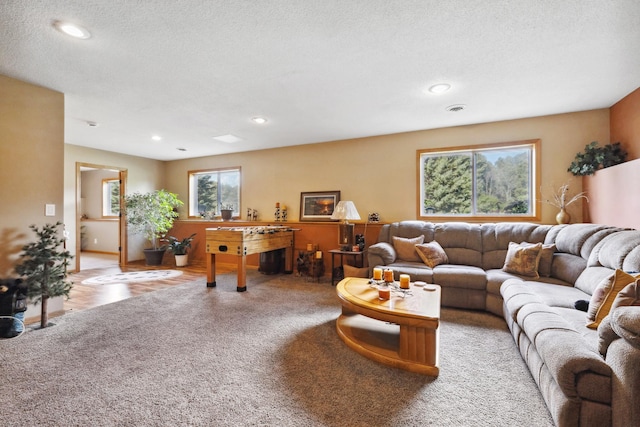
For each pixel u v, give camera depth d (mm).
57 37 2096
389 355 2070
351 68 2590
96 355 2148
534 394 1707
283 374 1913
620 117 3297
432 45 2238
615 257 2166
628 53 2342
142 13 1853
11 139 2699
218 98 3252
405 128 4410
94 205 7965
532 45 2234
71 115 3775
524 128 3930
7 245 2664
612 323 1234
